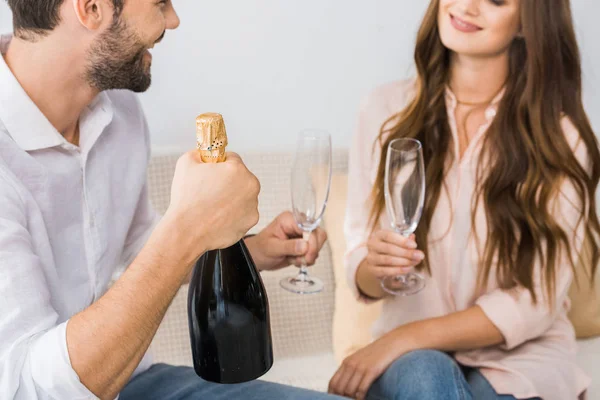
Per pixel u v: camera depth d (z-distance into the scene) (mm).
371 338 1743
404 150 1445
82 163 1229
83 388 920
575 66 1646
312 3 1849
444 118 1718
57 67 1124
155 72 1914
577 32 1690
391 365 1461
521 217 1655
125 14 1109
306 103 1916
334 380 1536
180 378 1343
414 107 1747
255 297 1016
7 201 1058
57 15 1082
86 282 1270
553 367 1607
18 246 998
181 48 1902
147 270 922
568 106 1668
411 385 1376
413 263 1531
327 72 1890
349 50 1867
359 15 1842
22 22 1098
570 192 1661
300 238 1457
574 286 1695
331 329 1784
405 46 1819
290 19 1868
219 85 1920
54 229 1210
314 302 1788
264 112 1932
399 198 1462
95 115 1241
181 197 922
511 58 1659
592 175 1669
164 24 1165
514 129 1666
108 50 1124
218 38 1891
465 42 1668
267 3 1865
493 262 1669
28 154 1152
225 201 919
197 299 1018
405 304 1729
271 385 1298
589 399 1619
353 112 1896
